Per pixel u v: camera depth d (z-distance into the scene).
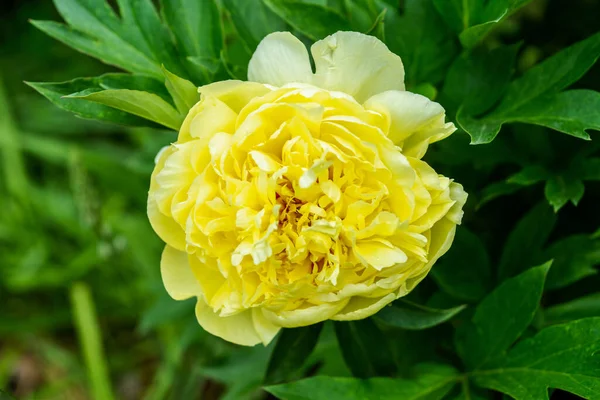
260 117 0.62
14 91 1.20
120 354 1.10
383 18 0.70
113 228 1.01
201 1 0.71
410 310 0.68
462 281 0.74
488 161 0.74
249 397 0.86
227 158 0.63
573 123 0.68
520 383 0.68
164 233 0.65
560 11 0.84
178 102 0.66
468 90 0.72
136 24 0.72
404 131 0.63
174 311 0.84
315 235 0.63
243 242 0.63
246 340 0.66
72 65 1.19
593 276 0.80
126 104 0.66
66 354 1.08
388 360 0.70
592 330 0.67
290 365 0.69
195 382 0.95
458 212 0.64
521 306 0.69
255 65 0.64
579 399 0.80
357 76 0.64
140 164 0.86
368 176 0.63
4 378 1.08
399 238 0.63
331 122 0.62
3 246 1.10
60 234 1.11
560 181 0.73
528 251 0.74
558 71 0.70
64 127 1.18
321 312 0.63
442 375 0.71
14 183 1.08
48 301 1.12
